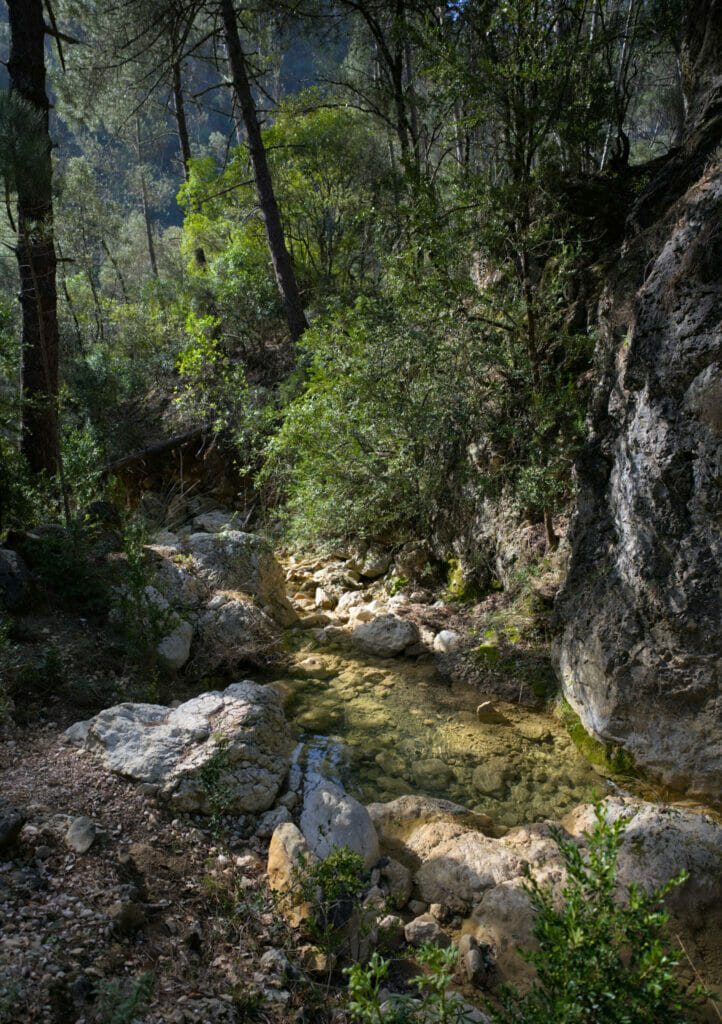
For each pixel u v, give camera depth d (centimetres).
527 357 634
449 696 556
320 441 786
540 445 594
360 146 1266
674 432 418
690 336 407
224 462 1127
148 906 305
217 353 1155
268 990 279
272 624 655
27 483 702
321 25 1220
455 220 621
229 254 1277
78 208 1595
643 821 376
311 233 1337
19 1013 233
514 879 352
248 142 1105
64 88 1341
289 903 325
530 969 304
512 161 566
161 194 3166
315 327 1009
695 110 541
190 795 387
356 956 306
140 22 1195
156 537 814
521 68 541
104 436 1187
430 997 237
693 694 412
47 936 268
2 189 684
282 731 454
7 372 737
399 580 756
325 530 821
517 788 444
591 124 604
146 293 1459
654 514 432
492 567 680
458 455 720
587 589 501
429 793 439
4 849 307
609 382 515
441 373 688
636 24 676
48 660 474
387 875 362
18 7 824
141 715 437
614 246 629
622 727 448
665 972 208
